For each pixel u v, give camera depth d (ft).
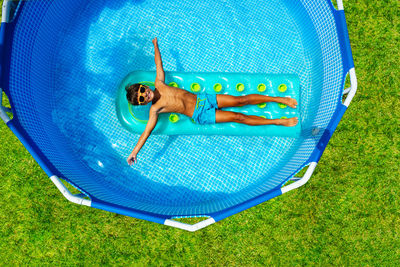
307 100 14.55
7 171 14.39
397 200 14.67
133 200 13.20
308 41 14.55
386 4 15.76
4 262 14.01
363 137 15.08
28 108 12.37
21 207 14.24
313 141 12.45
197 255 14.10
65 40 14.55
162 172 14.02
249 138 14.19
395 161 14.92
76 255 14.03
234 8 15.05
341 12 12.34
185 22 14.96
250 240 14.24
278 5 15.06
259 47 14.89
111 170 13.91
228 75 13.92
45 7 12.91
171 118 13.55
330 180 14.75
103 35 14.73
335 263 14.26
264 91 13.99
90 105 14.29
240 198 12.84
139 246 14.08
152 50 14.71
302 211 14.48
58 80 14.38
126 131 14.08
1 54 11.28
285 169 13.00
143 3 14.99
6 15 11.53
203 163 14.12
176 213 11.82
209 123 13.12
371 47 15.65
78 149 13.99
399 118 15.19
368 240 14.44
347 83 15.61
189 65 14.71
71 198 10.64
